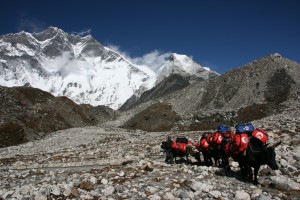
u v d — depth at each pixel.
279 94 77.12
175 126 76.38
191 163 21.62
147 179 15.03
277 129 27.81
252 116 68.12
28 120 73.62
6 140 54.72
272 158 13.34
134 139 44.97
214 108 87.69
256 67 94.88
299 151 18.41
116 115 156.00
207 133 20.39
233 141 14.57
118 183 14.50
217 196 12.07
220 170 16.39
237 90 90.12
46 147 46.16
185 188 13.43
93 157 28.31
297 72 85.19
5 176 19.56
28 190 13.52
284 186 13.21
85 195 12.59
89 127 92.62
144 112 92.69
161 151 27.89
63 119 93.06
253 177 15.03
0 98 77.81
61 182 15.45
